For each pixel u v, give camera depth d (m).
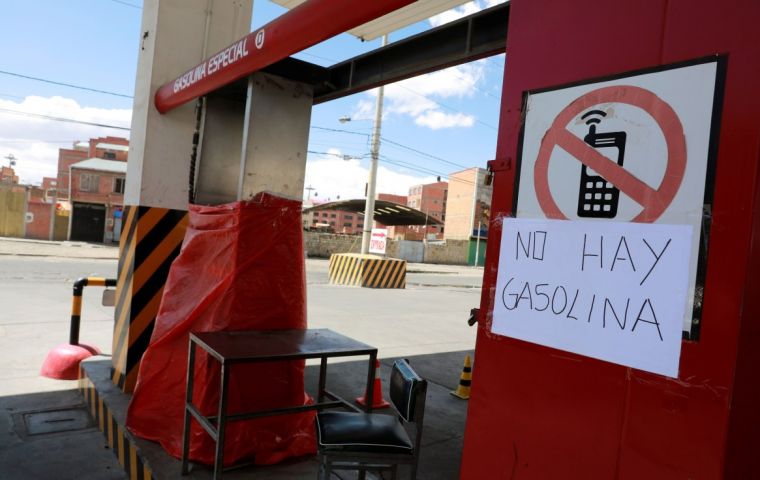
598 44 1.28
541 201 1.39
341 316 9.38
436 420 4.45
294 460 3.10
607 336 1.22
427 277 23.77
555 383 1.32
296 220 3.28
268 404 3.10
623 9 1.23
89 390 4.29
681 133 1.11
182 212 4.30
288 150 3.40
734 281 1.02
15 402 4.31
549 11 1.41
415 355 6.76
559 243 1.33
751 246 1.01
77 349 5.08
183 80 3.54
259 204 3.12
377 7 1.97
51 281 11.88
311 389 5.01
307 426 3.27
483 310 1.54
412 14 5.66
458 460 3.68
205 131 4.21
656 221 1.15
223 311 3.04
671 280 1.11
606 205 1.24
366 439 2.35
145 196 4.13
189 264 3.38
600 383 1.23
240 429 3.01
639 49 1.20
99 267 16.19
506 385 1.45
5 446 3.54
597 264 1.25
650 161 1.16
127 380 4.01
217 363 2.98
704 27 1.09
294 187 3.44
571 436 1.28
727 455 1.02
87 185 33.28
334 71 3.96
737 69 1.03
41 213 31.88
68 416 4.10
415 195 89.69
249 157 3.26
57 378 4.93
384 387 5.30
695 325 1.07
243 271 3.08
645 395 1.15
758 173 1.00
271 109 3.32
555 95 1.37
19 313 7.70
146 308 4.12
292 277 3.25
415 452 2.34
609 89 1.25
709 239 1.06
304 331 3.20
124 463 3.28
